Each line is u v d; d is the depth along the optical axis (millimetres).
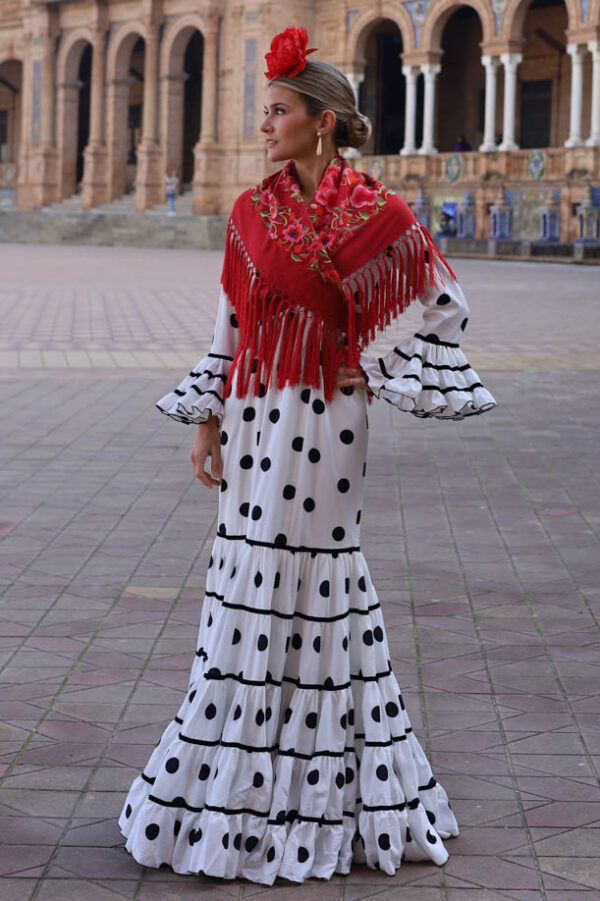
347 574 3299
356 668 3334
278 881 3236
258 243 3268
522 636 5234
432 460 9188
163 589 5887
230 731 3260
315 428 3270
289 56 3172
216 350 3430
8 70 61656
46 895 3143
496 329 18531
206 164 47969
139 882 3223
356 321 3262
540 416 11242
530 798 3709
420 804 3381
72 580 6023
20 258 37750
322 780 3266
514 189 39812
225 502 3375
